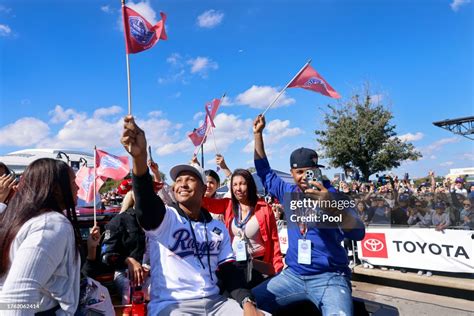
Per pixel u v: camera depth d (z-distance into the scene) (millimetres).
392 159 20672
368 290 6711
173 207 2371
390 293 6480
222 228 2438
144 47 2400
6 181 2838
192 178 2316
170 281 2137
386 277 6688
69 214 1808
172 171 2369
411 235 6648
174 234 2191
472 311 5430
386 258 6988
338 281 2674
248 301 2156
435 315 5301
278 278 2916
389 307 2537
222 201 4273
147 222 2090
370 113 20875
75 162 6867
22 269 1458
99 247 3611
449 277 6180
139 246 3227
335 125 21656
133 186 2047
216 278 2299
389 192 6527
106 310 2314
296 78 3625
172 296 2107
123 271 3400
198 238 2254
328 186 2949
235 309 2156
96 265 3271
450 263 6234
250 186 3844
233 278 2324
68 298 1641
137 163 1988
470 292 6105
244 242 3477
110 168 5238
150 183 2068
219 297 2252
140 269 2975
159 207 2119
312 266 2715
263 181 3475
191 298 2121
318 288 2672
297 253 2832
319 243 2736
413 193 6695
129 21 2385
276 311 2832
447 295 6320
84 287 2279
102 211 4852
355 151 20734
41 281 1498
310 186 2816
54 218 1643
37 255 1494
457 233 6191
